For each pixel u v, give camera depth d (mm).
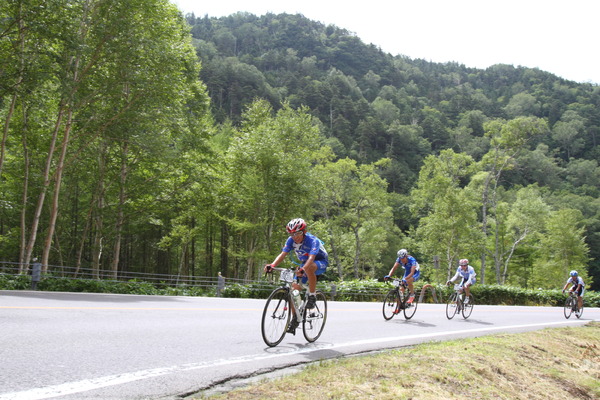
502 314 16891
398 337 8430
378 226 49281
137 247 45781
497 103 176625
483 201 50156
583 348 10125
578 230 55656
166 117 22672
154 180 26859
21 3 16969
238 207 30938
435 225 42688
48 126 23250
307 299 6668
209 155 26281
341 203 48219
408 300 11883
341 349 6516
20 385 3766
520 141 48281
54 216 20688
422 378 5188
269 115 36438
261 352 5879
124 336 6391
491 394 5402
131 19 19828
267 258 28812
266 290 21375
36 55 17734
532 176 104312
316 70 190000
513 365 6984
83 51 17766
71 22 17797
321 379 4535
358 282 25859
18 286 14312
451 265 45812
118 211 26828
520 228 52094
